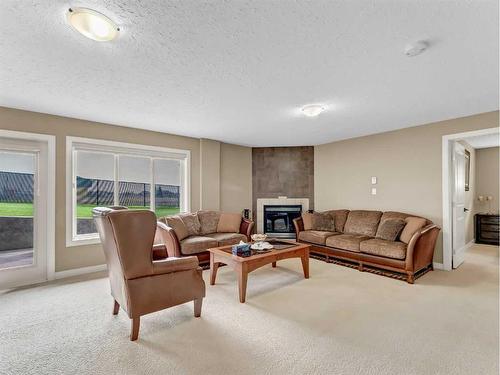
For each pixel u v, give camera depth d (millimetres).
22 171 3473
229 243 4250
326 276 3639
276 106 3350
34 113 3496
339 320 2389
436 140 4066
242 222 4848
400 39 1910
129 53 2080
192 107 3373
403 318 2420
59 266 3637
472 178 5809
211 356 1870
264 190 6078
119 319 2424
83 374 1693
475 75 2486
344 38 1898
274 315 2494
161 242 4328
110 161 4242
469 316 2453
